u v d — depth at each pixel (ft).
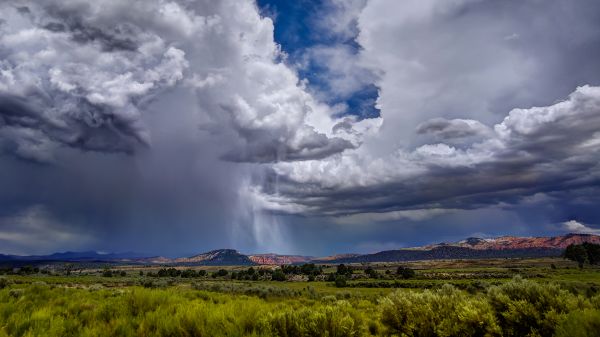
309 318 25.43
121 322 25.23
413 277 398.42
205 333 23.29
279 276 470.80
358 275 493.36
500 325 25.35
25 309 29.73
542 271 428.56
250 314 27.02
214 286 125.39
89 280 280.92
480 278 347.97
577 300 24.48
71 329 24.56
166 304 32.35
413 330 28.37
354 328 26.81
